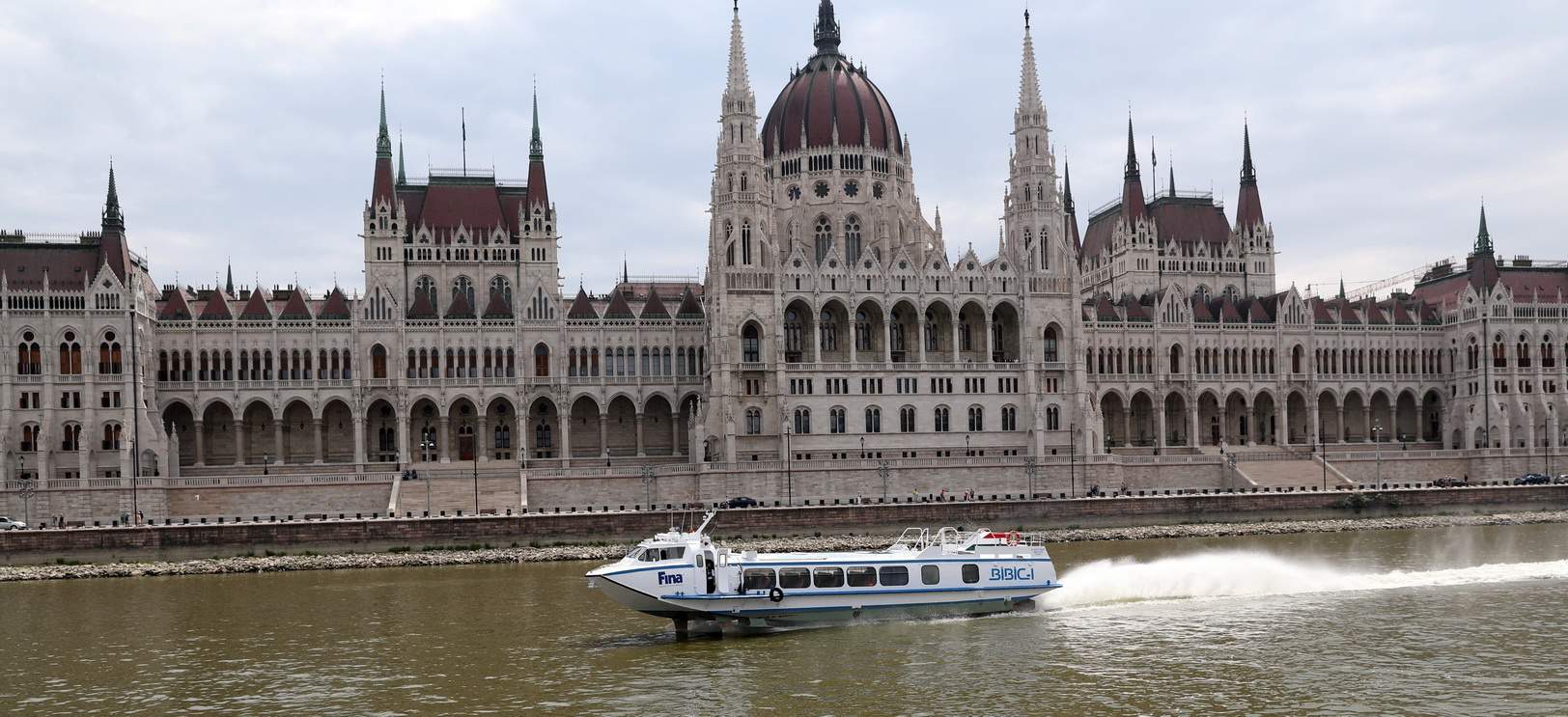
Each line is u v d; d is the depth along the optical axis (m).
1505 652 68.94
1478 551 113.88
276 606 92.19
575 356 172.12
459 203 185.00
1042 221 176.62
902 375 169.00
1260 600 84.81
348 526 120.62
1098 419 171.75
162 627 84.12
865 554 78.94
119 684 67.81
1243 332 189.38
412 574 110.25
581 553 120.38
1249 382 188.75
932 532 132.88
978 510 135.12
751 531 129.00
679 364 175.88
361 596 96.06
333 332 167.12
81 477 144.38
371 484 142.38
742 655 70.38
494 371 170.25
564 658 71.19
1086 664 67.44
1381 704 59.75
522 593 95.81
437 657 72.44
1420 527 139.88
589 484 145.25
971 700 61.28
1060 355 175.12
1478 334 188.75
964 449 170.25
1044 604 83.31
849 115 191.62
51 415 152.62
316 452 166.00
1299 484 161.00
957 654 69.81
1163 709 59.50
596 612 86.31
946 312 175.12
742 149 166.50
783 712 59.72
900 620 78.50
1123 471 161.00
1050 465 158.25
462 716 59.97
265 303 167.75
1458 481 166.50
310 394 165.75
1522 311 189.62
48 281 155.25
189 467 161.62
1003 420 172.38
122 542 116.19
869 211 190.00
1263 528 137.25
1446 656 68.38
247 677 68.75
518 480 144.75
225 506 139.25
